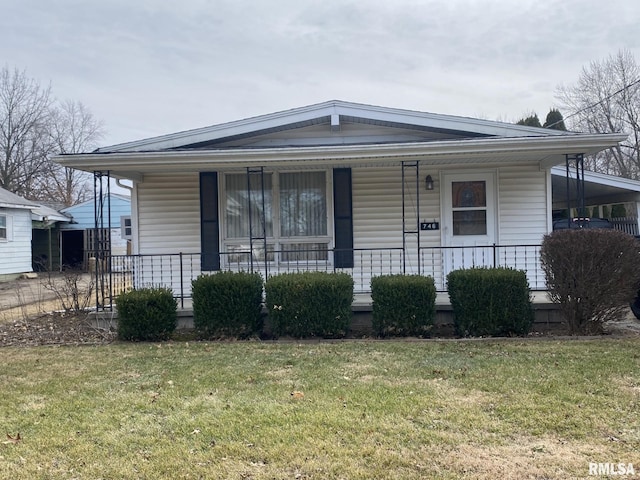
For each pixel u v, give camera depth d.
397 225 8.68
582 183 7.32
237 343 6.46
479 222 8.63
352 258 8.61
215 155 7.16
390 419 3.56
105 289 9.34
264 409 3.83
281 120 8.28
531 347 5.72
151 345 6.46
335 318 6.62
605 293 6.20
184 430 3.46
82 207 22.12
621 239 6.13
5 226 17.34
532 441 3.17
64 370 5.25
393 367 4.98
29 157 34.22
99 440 3.35
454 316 6.78
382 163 8.07
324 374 4.79
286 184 8.72
